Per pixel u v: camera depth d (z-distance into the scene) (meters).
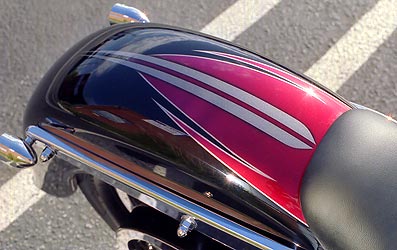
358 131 1.16
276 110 1.20
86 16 1.76
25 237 1.51
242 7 1.81
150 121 1.20
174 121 1.19
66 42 1.73
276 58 1.74
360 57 1.75
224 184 1.17
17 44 1.71
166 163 1.19
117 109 1.22
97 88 1.24
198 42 1.30
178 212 1.20
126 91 1.22
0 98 1.65
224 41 1.34
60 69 1.30
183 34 1.33
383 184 1.11
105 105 1.22
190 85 1.22
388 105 1.69
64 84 1.27
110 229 1.53
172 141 1.19
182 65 1.24
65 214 1.54
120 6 1.45
